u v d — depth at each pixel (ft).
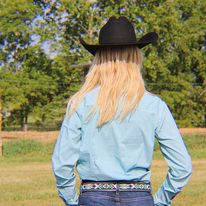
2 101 236.22
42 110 248.52
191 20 260.01
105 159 14.58
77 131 14.78
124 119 14.51
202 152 116.06
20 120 250.78
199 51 261.03
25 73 242.99
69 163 14.80
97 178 14.57
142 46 15.30
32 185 64.34
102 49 15.24
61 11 248.93
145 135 14.64
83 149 14.70
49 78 245.86
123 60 15.07
